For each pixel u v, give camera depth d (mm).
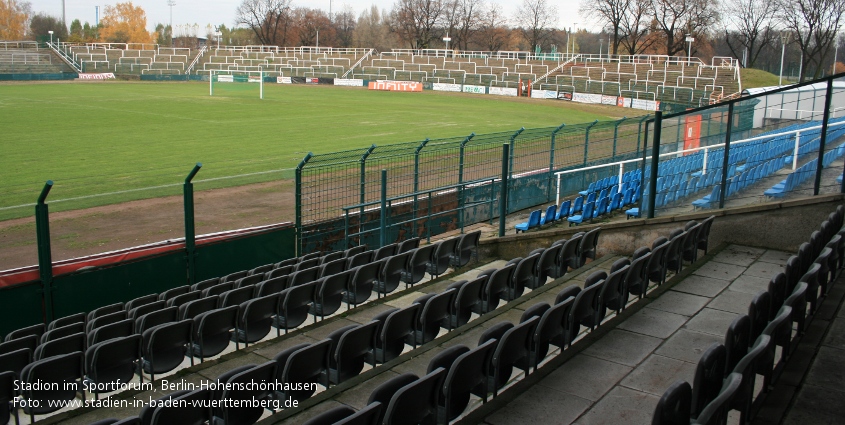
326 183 13672
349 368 6051
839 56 72938
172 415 4602
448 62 74312
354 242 14031
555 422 4957
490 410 5105
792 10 63562
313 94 60344
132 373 6543
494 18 99562
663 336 6672
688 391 4020
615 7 77438
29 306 9898
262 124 36500
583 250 10047
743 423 4371
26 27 112000
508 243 11922
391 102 53938
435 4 98000
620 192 15992
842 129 14984
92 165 23266
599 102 55812
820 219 9594
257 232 12562
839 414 4613
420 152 15008
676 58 64375
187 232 11633
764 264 9258
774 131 18016
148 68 75812
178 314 7973
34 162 23641
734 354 5055
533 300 8219
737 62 55938
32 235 14219
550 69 68625
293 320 8117
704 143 19766
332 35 117062
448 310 7344
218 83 69938
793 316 5668
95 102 46062
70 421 5637
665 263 8500
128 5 117000
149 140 29656
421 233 14891
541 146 18094
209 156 25516
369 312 8633
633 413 5113
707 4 71750
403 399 4332
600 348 6348
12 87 57344
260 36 108750
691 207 12695
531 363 5918
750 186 12992
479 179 15523
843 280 7625
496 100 58656
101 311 9133
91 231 14578
